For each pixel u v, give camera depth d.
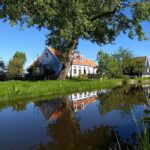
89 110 14.74
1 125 11.23
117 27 36.66
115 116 12.62
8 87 21.89
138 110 13.94
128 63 80.56
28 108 15.84
